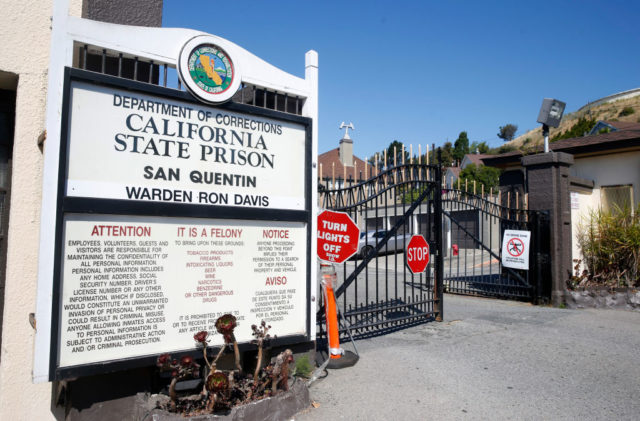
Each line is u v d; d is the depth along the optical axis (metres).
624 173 9.49
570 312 7.25
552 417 3.38
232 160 3.55
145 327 3.05
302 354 4.07
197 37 3.35
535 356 4.87
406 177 6.25
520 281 8.46
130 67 3.66
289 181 3.89
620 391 3.89
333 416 3.33
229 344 3.38
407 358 4.77
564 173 8.05
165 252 3.16
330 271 4.80
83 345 2.82
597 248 8.21
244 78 3.66
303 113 4.13
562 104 8.41
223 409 2.96
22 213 3.25
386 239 5.82
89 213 2.86
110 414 3.00
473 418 3.35
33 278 3.29
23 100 3.27
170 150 3.24
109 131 2.98
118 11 3.62
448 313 7.23
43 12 3.38
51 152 2.74
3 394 3.17
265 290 3.68
